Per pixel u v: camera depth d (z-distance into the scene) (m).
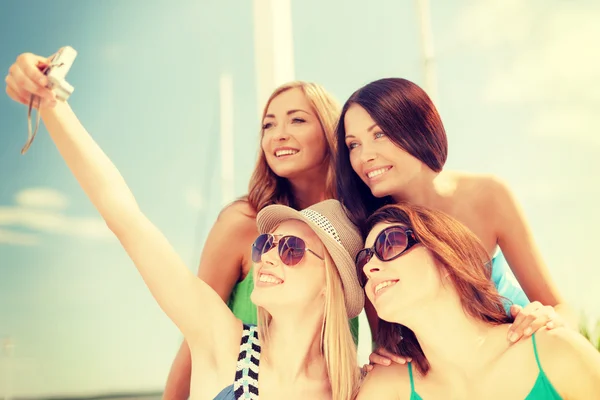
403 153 2.93
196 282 2.41
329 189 3.40
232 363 2.34
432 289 2.23
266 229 2.69
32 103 1.97
